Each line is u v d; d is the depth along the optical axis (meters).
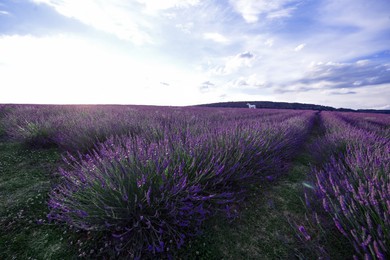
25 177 2.69
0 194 2.21
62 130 4.38
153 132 3.70
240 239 1.66
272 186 2.69
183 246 1.56
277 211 2.06
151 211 1.66
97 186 1.71
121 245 1.47
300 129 5.88
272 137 3.79
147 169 1.93
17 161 3.30
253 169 2.73
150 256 1.44
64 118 5.38
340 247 1.48
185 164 2.15
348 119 13.03
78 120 4.93
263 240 1.64
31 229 1.67
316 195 2.04
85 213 1.44
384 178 1.85
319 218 1.84
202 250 1.53
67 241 1.56
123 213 1.59
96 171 1.86
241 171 2.41
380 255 1.00
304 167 3.64
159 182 1.82
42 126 4.45
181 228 1.67
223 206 2.14
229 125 4.67
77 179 1.92
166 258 1.44
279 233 1.72
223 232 1.73
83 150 3.54
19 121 5.58
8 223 1.73
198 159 2.23
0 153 3.66
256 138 3.28
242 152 2.54
